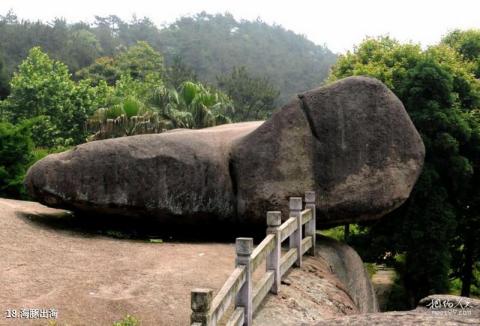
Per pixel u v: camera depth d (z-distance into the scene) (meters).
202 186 9.39
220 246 9.17
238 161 9.45
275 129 9.45
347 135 9.30
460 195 13.50
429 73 12.60
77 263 7.27
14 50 54.72
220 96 25.11
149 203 9.24
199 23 95.69
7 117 26.70
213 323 4.09
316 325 5.44
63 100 26.98
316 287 7.32
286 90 68.06
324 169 9.27
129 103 19.98
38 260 7.18
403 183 9.21
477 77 16.14
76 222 9.96
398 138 9.32
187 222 9.55
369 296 9.80
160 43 79.38
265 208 9.28
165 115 21.45
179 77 42.78
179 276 6.97
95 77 44.88
